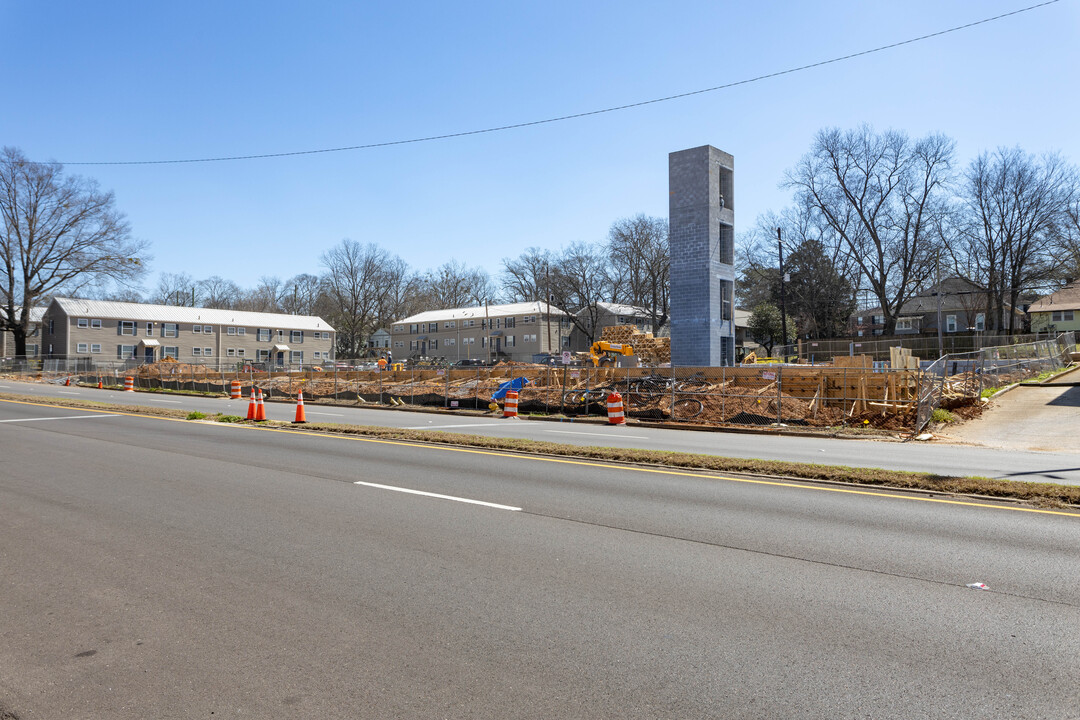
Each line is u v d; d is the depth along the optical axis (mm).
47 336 71062
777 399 19859
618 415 19812
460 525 6699
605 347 37938
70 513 7207
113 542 6098
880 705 3266
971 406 20656
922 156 54250
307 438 14172
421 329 93812
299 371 45656
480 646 3926
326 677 3564
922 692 3387
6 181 60812
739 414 19969
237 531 6465
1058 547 5891
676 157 35062
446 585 4949
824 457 12195
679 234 34938
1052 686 3447
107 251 64750
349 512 7258
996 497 8008
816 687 3439
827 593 4766
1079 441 15172
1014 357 31344
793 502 7793
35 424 16938
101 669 3672
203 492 8336
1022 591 4801
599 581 5031
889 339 47844
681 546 5953
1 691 3438
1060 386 24562
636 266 79562
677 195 35031
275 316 84500
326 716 3180
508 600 4645
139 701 3332
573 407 22516
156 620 4328
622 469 10188
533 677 3555
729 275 35875
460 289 117438
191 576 5172
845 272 60500
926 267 56500
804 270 61594
